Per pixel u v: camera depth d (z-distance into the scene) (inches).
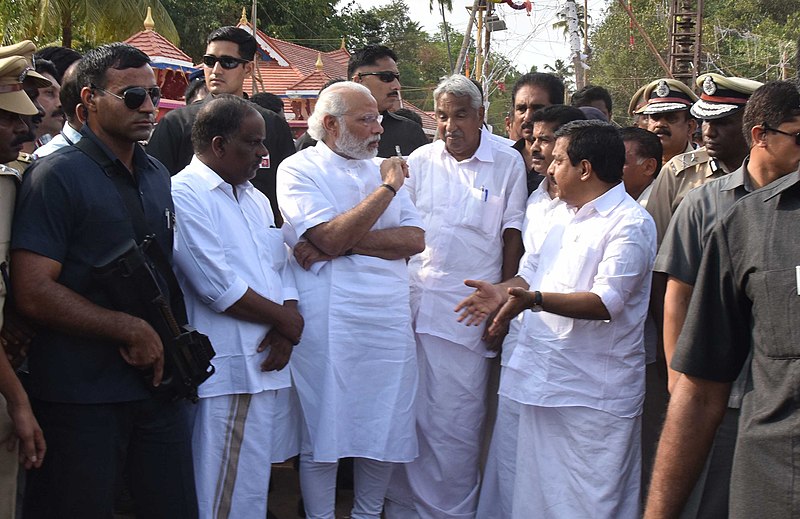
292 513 188.1
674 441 91.8
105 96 125.0
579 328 148.6
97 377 123.0
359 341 158.7
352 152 161.8
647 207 175.8
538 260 163.2
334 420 155.8
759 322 82.4
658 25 1359.5
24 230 118.8
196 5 1162.0
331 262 158.7
